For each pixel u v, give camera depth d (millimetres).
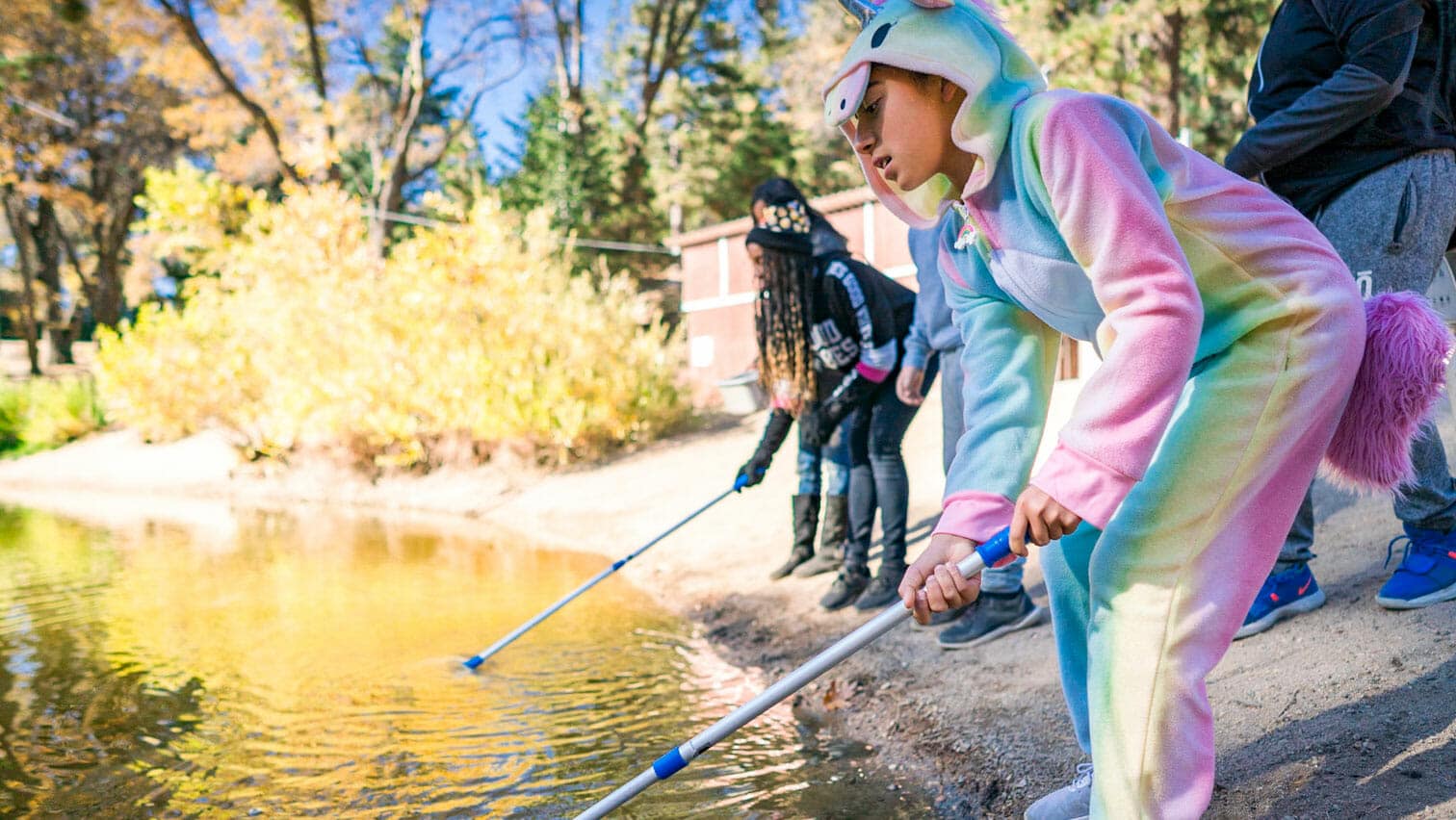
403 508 10641
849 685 3748
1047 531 1710
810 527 5477
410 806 2822
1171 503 1739
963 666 3629
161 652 4582
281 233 12727
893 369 4516
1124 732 1742
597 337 10859
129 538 8469
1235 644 2947
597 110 34281
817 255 4625
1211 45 15914
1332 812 2004
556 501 9391
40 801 2904
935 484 6863
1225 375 1760
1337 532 3678
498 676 4152
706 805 2770
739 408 11625
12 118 26531
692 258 17359
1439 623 2643
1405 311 1887
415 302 11148
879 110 1852
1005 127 1777
